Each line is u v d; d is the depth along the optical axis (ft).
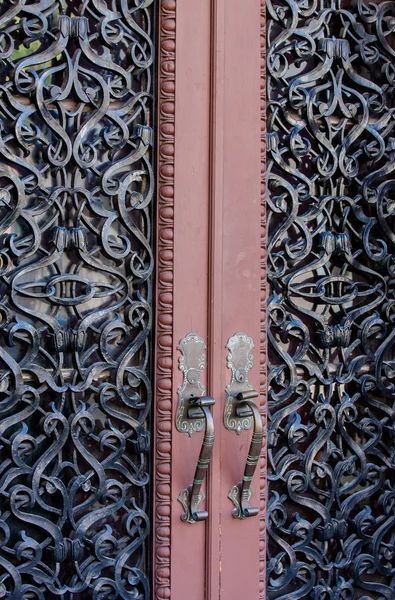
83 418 5.35
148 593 5.55
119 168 5.45
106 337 5.42
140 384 5.56
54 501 5.32
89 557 5.40
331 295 6.07
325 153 6.04
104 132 5.43
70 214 5.36
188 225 5.58
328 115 6.01
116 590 5.44
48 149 5.26
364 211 6.22
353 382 6.17
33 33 5.20
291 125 5.95
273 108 5.90
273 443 5.88
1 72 5.16
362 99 6.11
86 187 5.41
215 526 5.62
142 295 5.57
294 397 5.99
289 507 6.01
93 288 5.38
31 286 5.22
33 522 5.19
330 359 6.11
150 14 5.61
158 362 5.53
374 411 6.29
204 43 5.64
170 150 5.53
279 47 5.93
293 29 5.93
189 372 5.57
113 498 5.47
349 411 6.14
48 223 5.26
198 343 5.60
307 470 5.96
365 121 6.11
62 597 5.28
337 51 6.06
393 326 6.24
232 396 5.69
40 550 5.22
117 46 5.53
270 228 5.91
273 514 5.91
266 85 5.87
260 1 5.80
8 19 5.15
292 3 5.93
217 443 5.64
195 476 5.42
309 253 6.04
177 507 5.55
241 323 5.72
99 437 5.41
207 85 5.64
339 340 6.04
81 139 5.35
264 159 5.80
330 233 6.04
